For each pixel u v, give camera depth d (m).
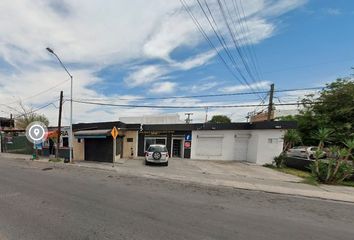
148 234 5.25
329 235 5.78
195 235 5.30
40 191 9.24
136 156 26.83
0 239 4.82
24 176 12.99
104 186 10.60
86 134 22.03
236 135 25.14
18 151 29.86
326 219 7.16
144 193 9.43
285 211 7.80
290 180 14.27
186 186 11.47
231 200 8.95
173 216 6.60
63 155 24.06
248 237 5.34
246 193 10.45
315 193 10.95
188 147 26.19
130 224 5.84
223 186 11.94
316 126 27.02
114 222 5.95
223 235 5.38
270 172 17.47
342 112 24.97
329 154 14.65
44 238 4.90
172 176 14.41
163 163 19.34
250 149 24.08
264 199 9.45
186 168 18.27
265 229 5.94
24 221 5.87
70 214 6.48
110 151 21.47
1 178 12.22
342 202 9.69
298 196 10.40
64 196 8.52
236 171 17.42
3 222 5.78
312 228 6.23
